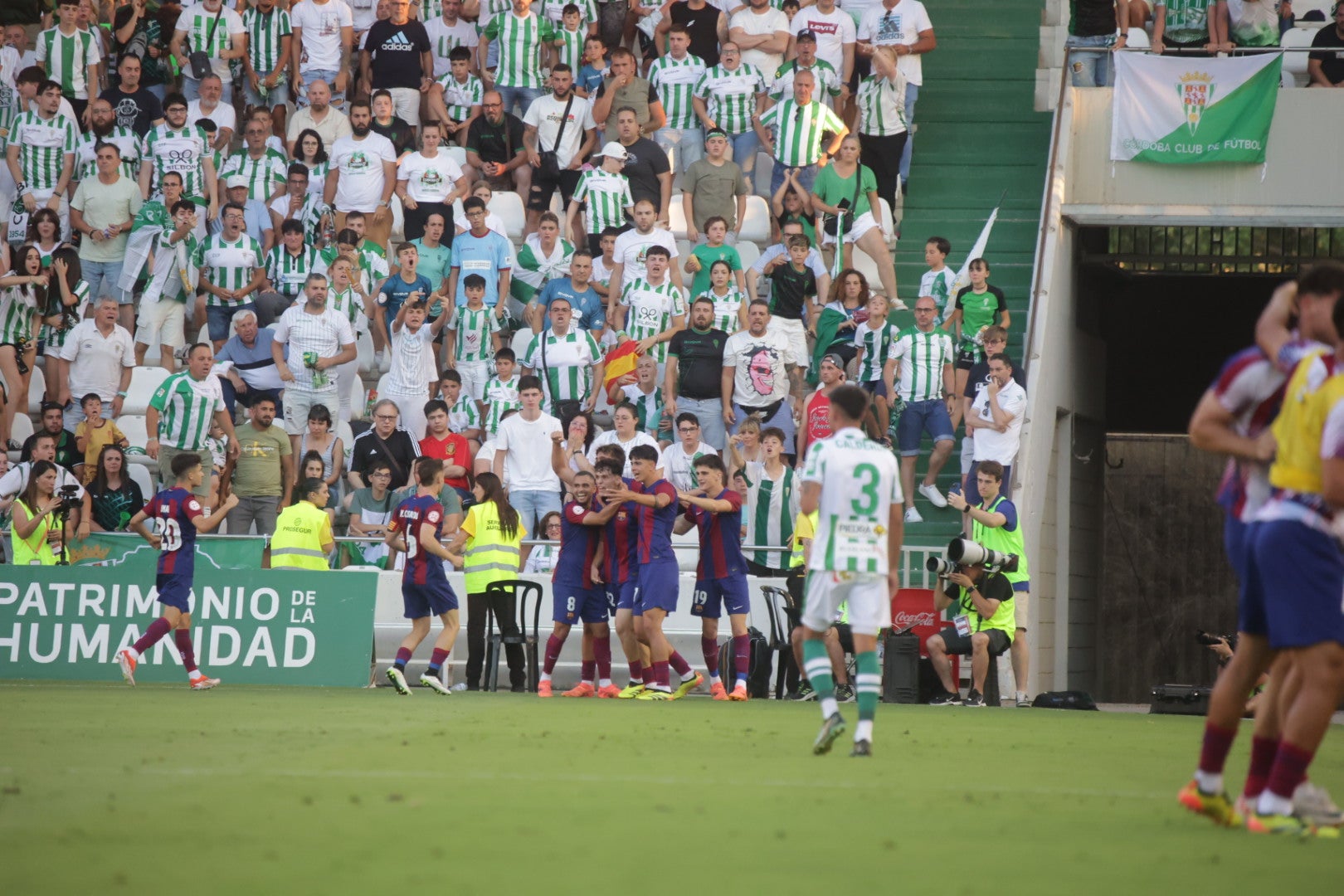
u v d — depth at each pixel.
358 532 55.53
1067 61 66.31
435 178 66.38
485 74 72.25
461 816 18.34
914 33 68.38
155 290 63.97
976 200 69.81
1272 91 64.62
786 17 70.25
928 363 57.38
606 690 48.34
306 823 17.69
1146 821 19.59
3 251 64.19
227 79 73.38
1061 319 66.19
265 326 62.91
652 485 46.16
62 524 52.44
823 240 63.16
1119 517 84.75
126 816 18.16
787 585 50.97
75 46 72.00
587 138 69.06
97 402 58.19
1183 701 48.25
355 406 64.81
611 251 63.97
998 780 24.12
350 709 37.94
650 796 20.59
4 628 50.78
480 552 50.78
